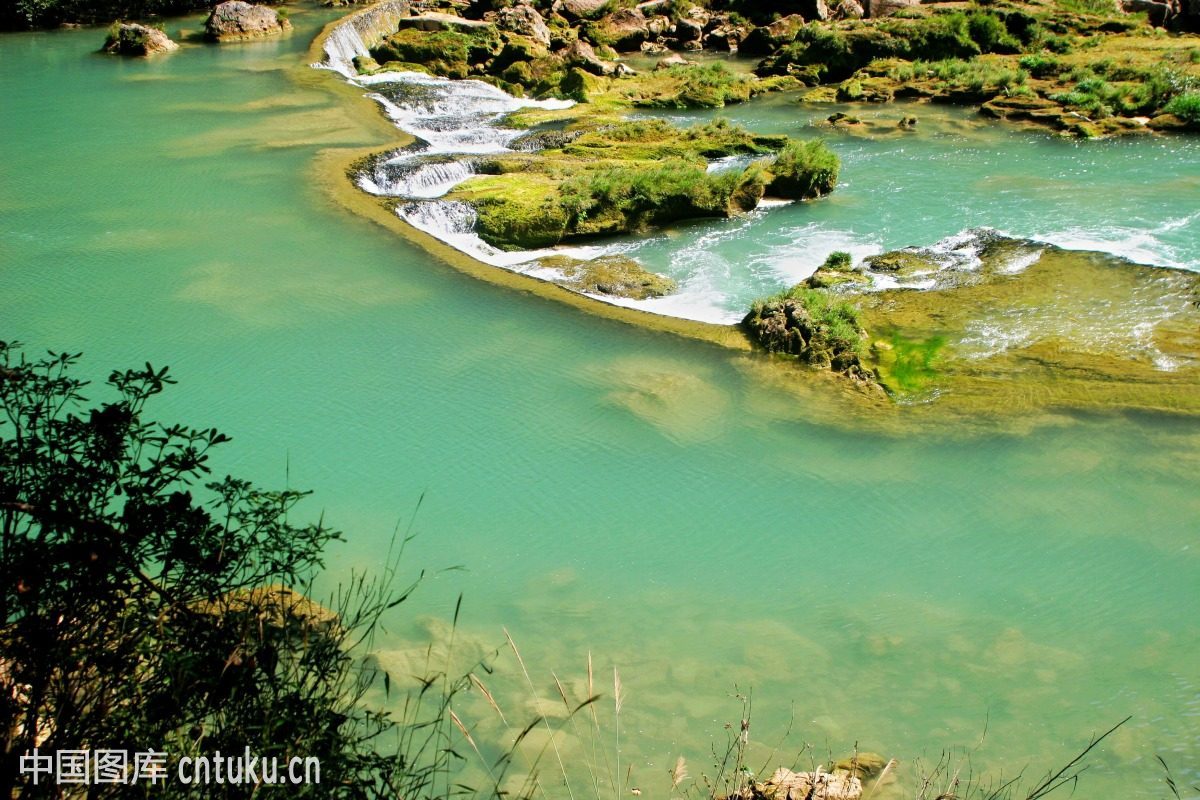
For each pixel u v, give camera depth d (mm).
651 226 23344
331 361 17047
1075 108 31625
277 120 29953
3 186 24156
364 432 15156
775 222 23578
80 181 24625
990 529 13133
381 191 24984
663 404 15766
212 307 18734
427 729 9492
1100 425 14961
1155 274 19281
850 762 9211
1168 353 16516
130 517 5453
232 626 5637
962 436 14875
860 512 13516
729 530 13219
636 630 11430
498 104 34688
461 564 12523
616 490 13992
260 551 6008
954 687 10539
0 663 5340
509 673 10562
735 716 10055
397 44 38469
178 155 26531
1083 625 11484
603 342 17703
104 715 5258
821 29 39500
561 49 41281
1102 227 22344
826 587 12195
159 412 15477
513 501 13758
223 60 37156
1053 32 40219
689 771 9219
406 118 32094
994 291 18922
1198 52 35750
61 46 39531
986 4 41344
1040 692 10438
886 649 11109
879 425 15195
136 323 18109
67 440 5445
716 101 34938
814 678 10664
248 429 15141
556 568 12523
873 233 22688
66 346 17281
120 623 5477
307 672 5812
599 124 30547
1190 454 14289
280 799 5164
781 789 8164
